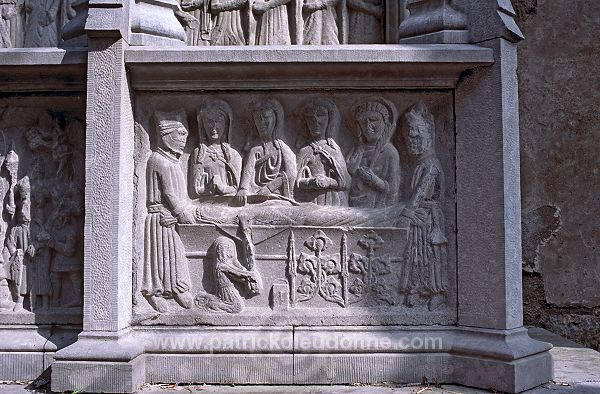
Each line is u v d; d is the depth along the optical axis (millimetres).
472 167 3096
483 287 3035
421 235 3139
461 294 3100
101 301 2943
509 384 2846
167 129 3154
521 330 3020
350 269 3141
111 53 3010
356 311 3111
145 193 3164
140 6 3164
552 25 4500
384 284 3143
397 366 3031
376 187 3176
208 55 3025
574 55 4465
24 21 3553
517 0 4539
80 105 3223
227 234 3150
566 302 4395
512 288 3004
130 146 3123
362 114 3178
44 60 3057
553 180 4449
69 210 3189
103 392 2842
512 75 3086
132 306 3098
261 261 3145
